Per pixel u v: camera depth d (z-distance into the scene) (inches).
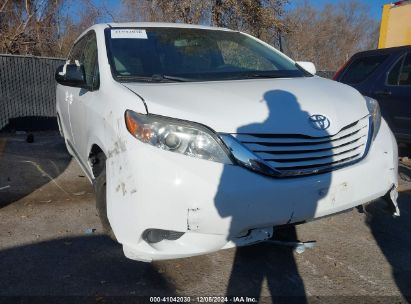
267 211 100.3
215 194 97.3
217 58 149.1
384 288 111.2
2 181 202.5
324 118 111.0
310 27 1037.2
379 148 119.0
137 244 102.3
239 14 565.9
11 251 131.6
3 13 547.5
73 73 141.6
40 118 374.0
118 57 137.3
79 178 207.8
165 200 97.8
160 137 100.7
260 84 126.0
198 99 109.7
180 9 574.2
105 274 117.8
